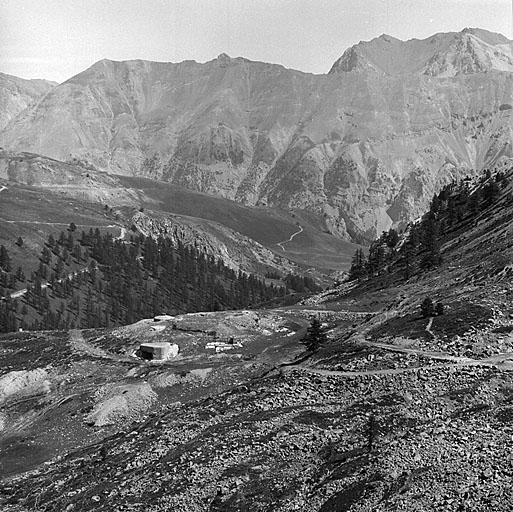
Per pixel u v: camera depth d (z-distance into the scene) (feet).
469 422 204.23
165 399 398.01
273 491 204.03
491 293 334.44
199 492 217.77
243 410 293.64
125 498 230.68
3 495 282.97
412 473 177.78
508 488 153.89
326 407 268.62
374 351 312.71
